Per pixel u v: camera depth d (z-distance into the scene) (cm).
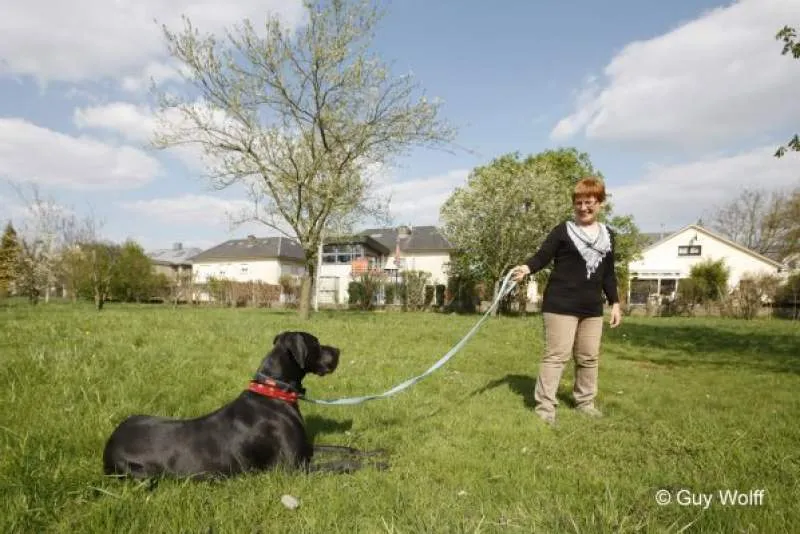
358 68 1490
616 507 259
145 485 264
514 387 608
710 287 2920
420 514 244
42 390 427
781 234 5088
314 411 448
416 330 1134
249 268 5056
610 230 486
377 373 636
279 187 1578
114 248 2477
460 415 461
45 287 2689
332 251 4347
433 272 4228
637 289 3778
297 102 1540
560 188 2930
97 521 229
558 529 229
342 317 1759
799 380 736
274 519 242
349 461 325
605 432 425
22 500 240
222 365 602
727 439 401
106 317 1075
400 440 388
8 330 750
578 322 483
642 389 634
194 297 3609
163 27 1388
